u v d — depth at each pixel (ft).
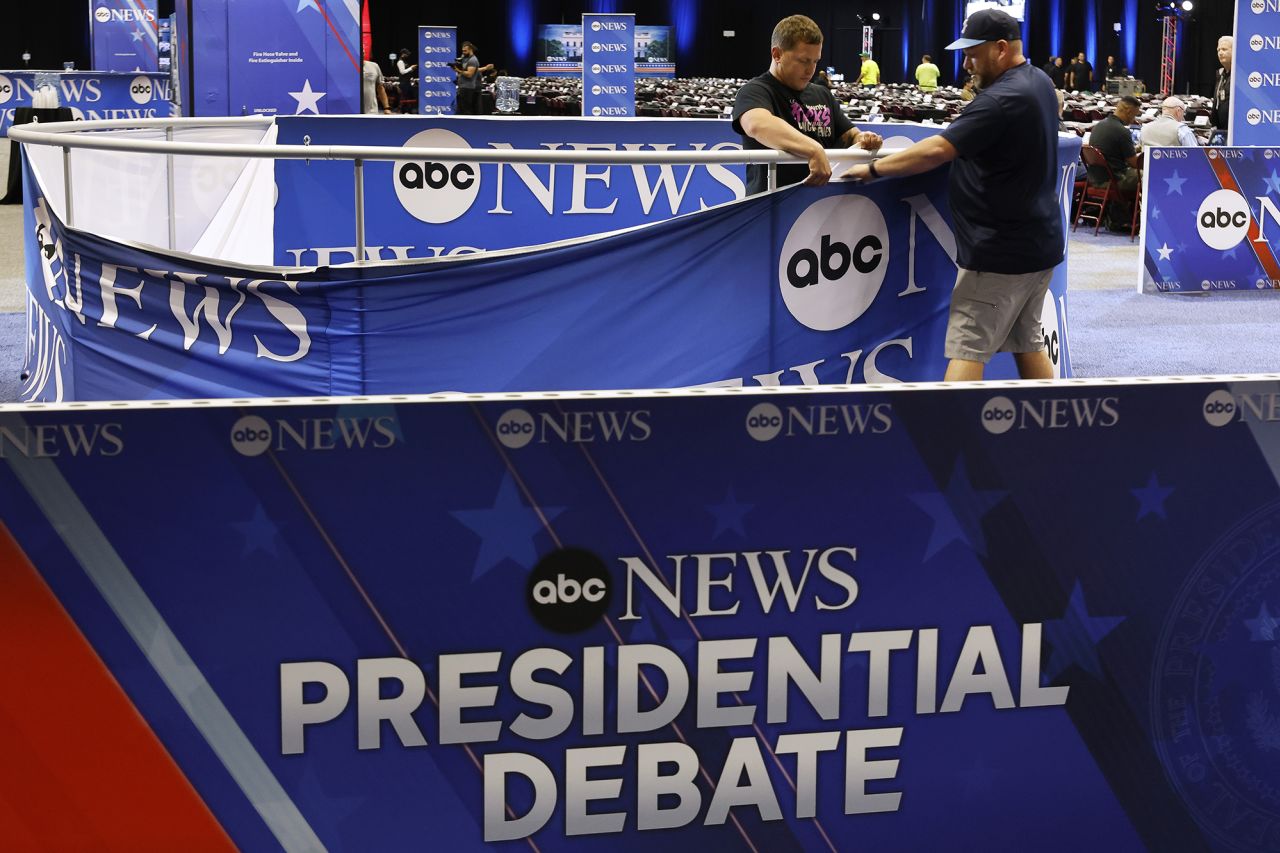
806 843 5.91
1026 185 13.62
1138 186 38.93
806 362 13.76
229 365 13.35
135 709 5.38
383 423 5.30
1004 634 5.89
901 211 13.88
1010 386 5.66
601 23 55.52
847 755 5.87
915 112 64.39
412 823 5.64
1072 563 5.87
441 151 13.16
